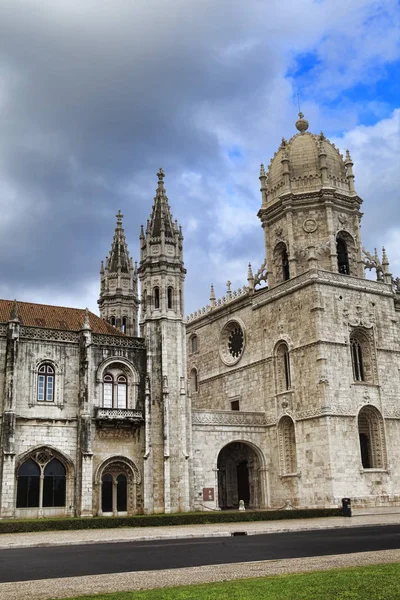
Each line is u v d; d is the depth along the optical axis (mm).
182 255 65000
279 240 70875
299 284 64625
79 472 54250
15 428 53250
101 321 65312
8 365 53531
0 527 41312
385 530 37938
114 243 77000
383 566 20531
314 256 64500
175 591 17312
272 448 66000
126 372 59906
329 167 70875
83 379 56500
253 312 72062
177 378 60969
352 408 61125
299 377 63281
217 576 20266
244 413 66312
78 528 43875
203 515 48625
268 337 68750
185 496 57844
